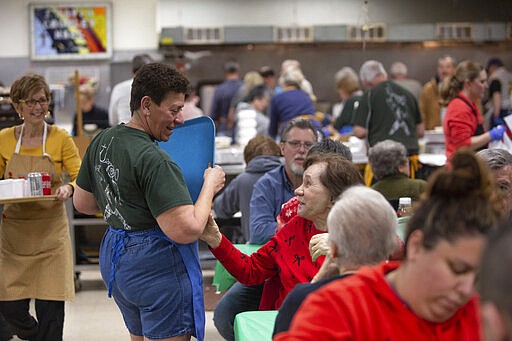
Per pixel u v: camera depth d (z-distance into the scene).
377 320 1.82
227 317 3.98
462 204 1.75
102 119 9.10
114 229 3.27
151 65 3.15
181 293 3.20
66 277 4.59
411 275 1.80
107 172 3.18
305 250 3.24
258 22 13.47
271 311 3.30
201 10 13.39
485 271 1.29
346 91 9.45
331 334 1.79
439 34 12.66
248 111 8.28
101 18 12.20
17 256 4.56
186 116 7.56
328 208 3.11
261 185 4.40
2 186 4.29
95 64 12.28
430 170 6.74
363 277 1.88
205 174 3.28
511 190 3.43
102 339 5.40
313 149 3.73
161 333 3.21
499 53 12.91
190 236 3.06
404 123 6.76
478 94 5.84
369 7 12.52
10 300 4.56
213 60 13.34
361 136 6.88
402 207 3.93
